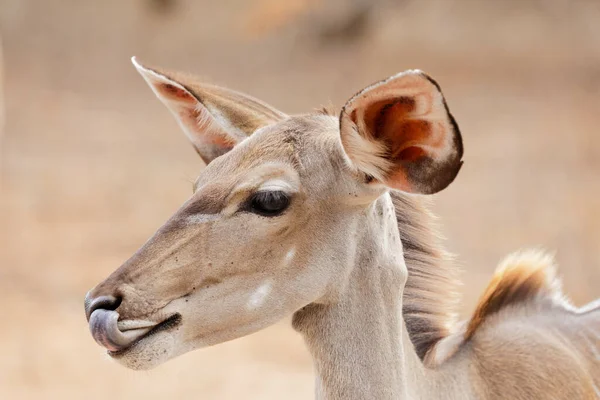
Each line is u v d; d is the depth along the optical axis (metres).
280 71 50.84
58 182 35.28
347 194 8.34
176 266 8.13
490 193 32.97
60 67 52.38
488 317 9.62
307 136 8.48
